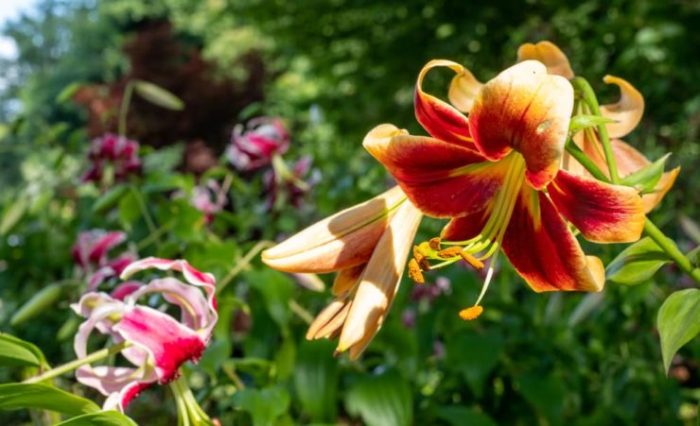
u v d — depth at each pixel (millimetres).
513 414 1400
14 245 1834
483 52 4395
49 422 778
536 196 577
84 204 1875
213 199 1960
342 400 1244
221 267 1190
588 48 3736
